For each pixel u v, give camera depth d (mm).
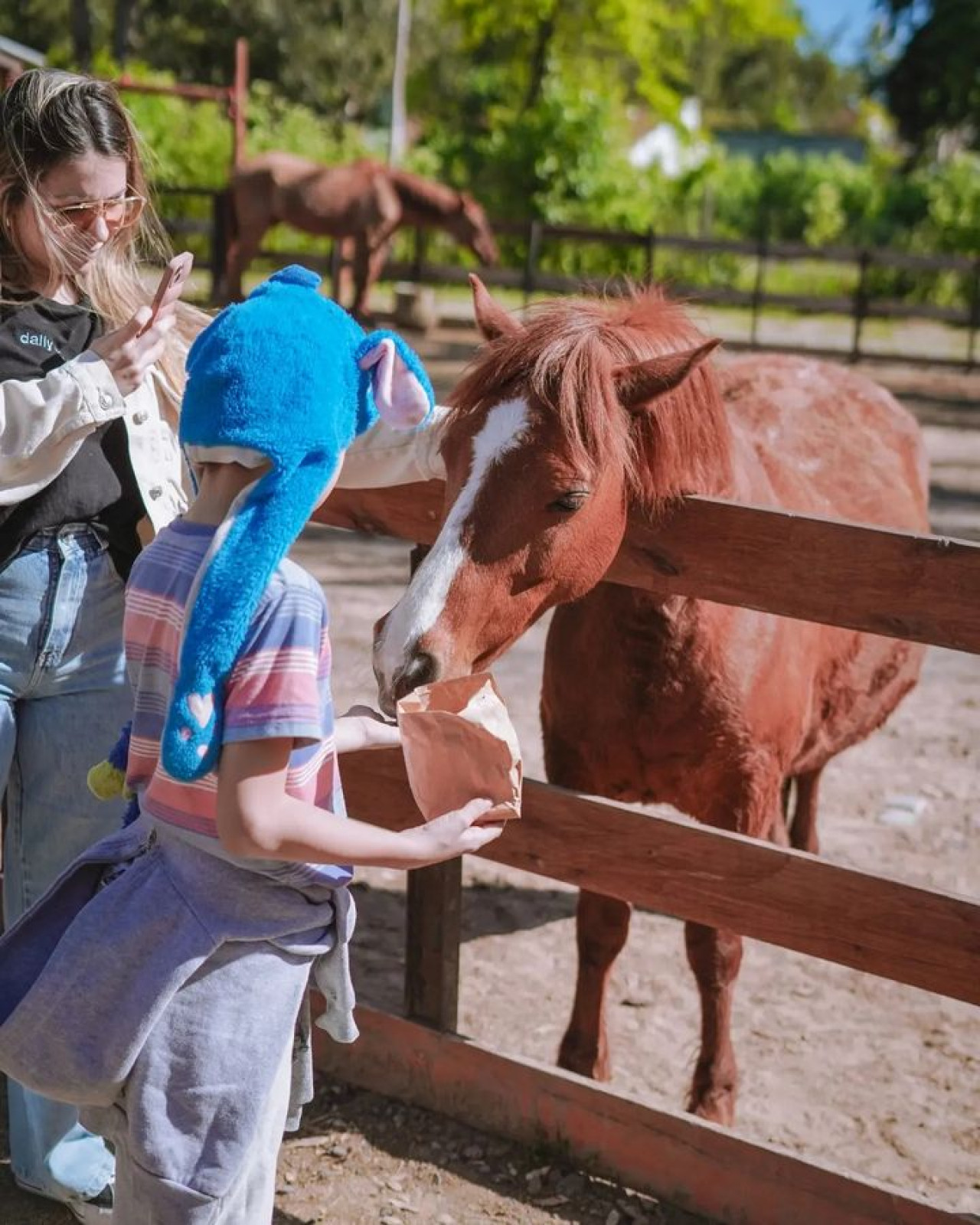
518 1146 2873
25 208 2232
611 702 2980
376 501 2854
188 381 1732
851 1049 3590
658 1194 2713
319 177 16953
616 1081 3416
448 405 2564
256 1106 1798
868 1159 3119
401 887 4484
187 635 1617
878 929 2434
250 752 1643
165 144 23359
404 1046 2988
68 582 2311
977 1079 3457
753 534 2488
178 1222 1799
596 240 18234
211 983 1781
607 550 2549
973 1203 2963
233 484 1745
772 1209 2590
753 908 2543
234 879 1766
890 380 16078
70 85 2223
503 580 2424
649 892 2643
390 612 2451
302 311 1703
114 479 2330
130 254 2436
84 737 2396
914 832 4848
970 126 39094
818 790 4590
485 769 1878
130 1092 1789
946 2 37594
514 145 23562
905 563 2342
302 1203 2713
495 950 4094
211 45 41281
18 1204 2691
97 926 1785
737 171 31703
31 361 2234
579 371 2430
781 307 17375
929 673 6750
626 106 46688
